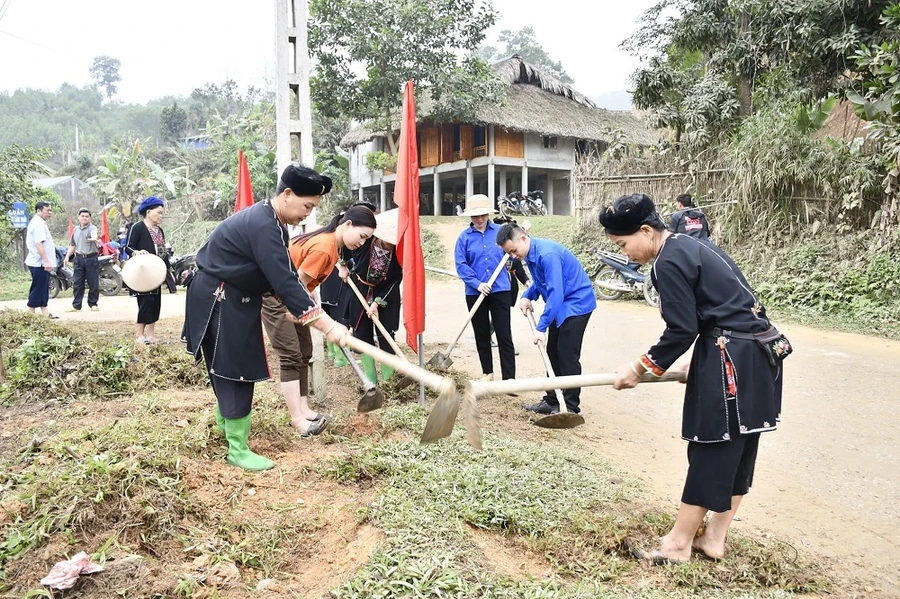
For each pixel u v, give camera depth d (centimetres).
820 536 383
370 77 2352
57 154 6297
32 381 524
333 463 388
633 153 1620
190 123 5212
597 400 647
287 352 443
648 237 330
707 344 318
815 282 1151
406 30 2255
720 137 1525
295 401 451
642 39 1711
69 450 353
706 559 335
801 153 1252
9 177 1523
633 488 410
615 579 303
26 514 292
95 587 254
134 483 313
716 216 1391
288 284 360
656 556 324
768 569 332
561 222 1961
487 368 650
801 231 1255
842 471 478
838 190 1227
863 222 1202
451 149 2881
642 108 1705
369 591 259
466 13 2303
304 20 507
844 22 1323
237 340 370
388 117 2459
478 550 302
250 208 376
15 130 6619
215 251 371
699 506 319
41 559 266
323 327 362
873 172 1168
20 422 451
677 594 295
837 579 334
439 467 385
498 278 619
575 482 396
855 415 598
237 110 5275
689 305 313
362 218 439
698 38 1617
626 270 1289
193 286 378
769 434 553
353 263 577
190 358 607
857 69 1302
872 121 1109
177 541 295
